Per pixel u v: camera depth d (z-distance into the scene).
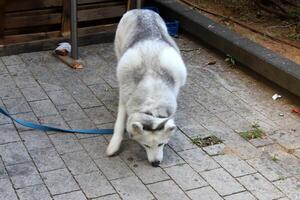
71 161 2.68
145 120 2.45
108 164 2.67
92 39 4.04
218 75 3.66
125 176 2.59
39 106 3.16
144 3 4.44
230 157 2.78
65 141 2.84
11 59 3.74
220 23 4.27
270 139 2.96
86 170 2.62
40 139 2.85
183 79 2.72
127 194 2.47
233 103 3.31
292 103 3.34
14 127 2.94
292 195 2.52
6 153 2.71
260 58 3.50
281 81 3.37
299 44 3.96
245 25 4.24
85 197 2.43
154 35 2.77
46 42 3.89
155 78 2.56
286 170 2.70
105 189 2.49
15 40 3.82
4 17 3.73
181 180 2.58
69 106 3.18
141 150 2.79
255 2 4.58
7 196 2.41
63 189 2.48
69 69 3.64
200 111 3.20
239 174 2.65
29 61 3.73
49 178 2.54
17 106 3.15
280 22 4.38
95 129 2.96
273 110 3.26
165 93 2.54
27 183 2.50
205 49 4.07
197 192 2.51
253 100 3.36
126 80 2.62
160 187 2.53
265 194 2.52
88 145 2.82
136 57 2.63
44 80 3.47
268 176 2.64
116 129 2.74
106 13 4.12
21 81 3.44
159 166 2.67
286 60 3.47
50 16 3.90
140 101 2.52
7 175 2.55
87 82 3.47
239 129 3.04
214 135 2.96
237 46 3.70
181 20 4.25
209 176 2.62
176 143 2.87
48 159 2.68
